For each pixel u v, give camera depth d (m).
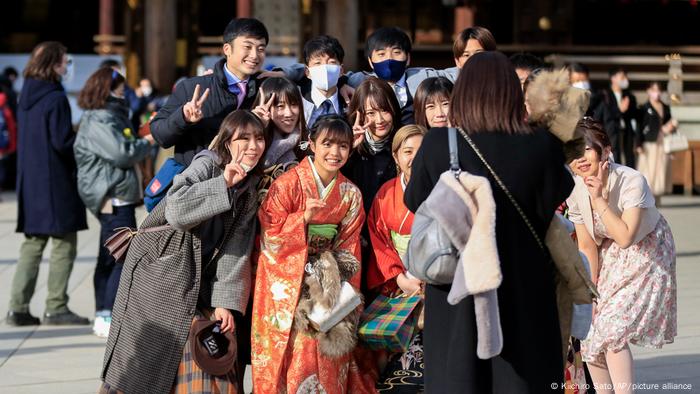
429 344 4.27
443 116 5.56
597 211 5.20
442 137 4.21
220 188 4.85
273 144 5.52
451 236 4.02
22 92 8.50
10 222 15.34
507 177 4.11
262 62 5.86
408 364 5.31
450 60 25.55
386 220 5.26
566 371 5.17
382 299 5.30
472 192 4.03
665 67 25.61
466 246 3.98
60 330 8.34
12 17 30.09
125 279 5.06
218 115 5.79
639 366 7.02
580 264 4.27
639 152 16.92
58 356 7.42
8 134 18.77
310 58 6.31
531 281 4.12
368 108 5.57
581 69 10.43
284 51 25.23
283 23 25.39
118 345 5.01
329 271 5.01
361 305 5.18
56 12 30.23
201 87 5.84
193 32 24.47
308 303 4.96
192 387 4.93
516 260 4.11
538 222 4.19
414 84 6.40
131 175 8.24
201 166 5.01
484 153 4.14
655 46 27.33
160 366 4.92
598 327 5.48
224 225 5.01
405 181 5.27
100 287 8.20
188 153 5.82
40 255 8.54
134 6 21.33
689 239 13.70
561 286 4.35
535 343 4.08
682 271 11.06
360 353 5.30
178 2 23.84
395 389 5.32
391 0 25.92
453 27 26.14
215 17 29.66
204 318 5.01
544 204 4.16
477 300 3.96
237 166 4.85
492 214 3.97
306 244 4.98
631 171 5.35
